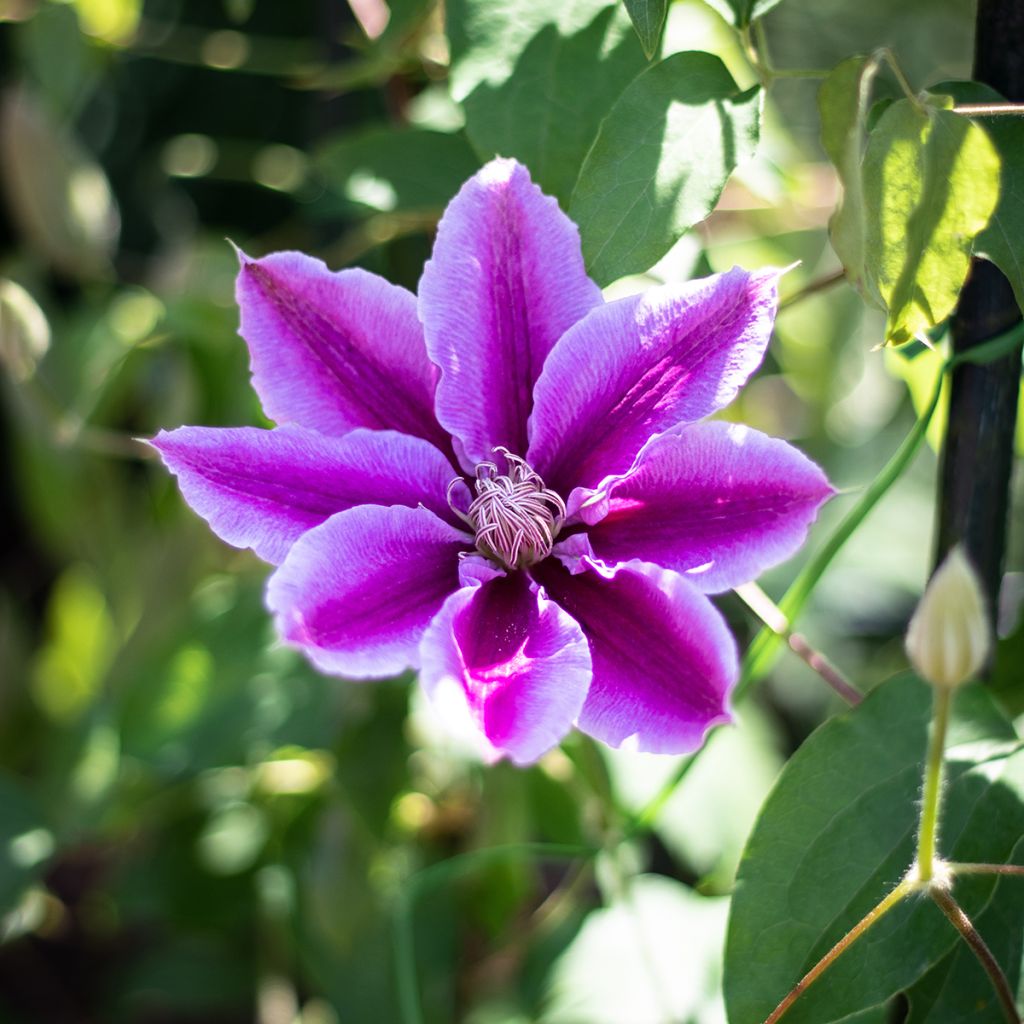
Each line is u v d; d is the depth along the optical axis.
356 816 0.62
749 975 0.45
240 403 0.64
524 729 0.42
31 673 0.83
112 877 0.73
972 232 0.44
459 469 0.47
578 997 0.63
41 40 0.68
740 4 0.46
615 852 0.54
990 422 0.48
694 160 0.45
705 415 0.44
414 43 0.55
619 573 0.44
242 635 0.62
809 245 0.70
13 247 0.86
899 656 0.82
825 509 0.81
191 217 0.91
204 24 0.83
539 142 0.48
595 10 0.48
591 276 0.45
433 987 0.66
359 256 0.65
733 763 0.64
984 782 0.46
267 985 0.73
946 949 0.45
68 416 0.68
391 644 0.43
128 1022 0.80
